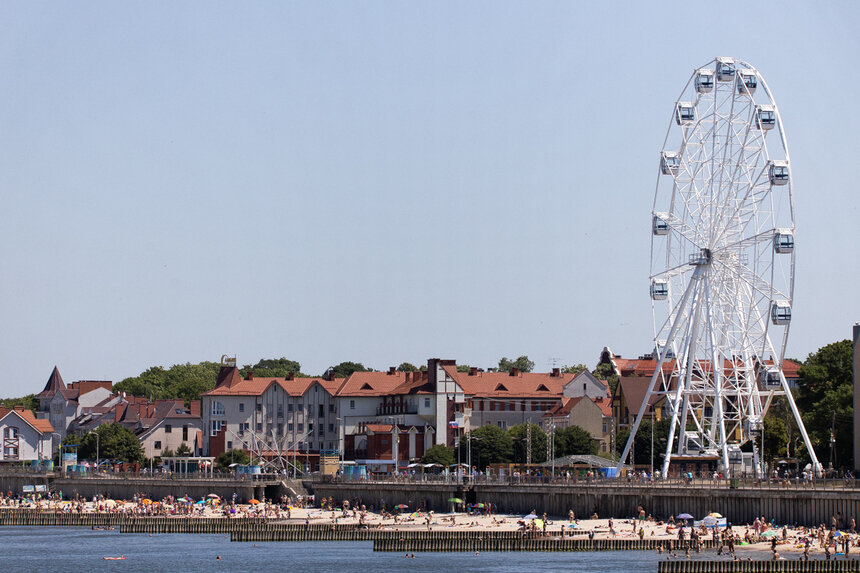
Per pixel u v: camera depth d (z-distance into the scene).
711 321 189.62
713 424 191.75
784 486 161.50
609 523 169.00
